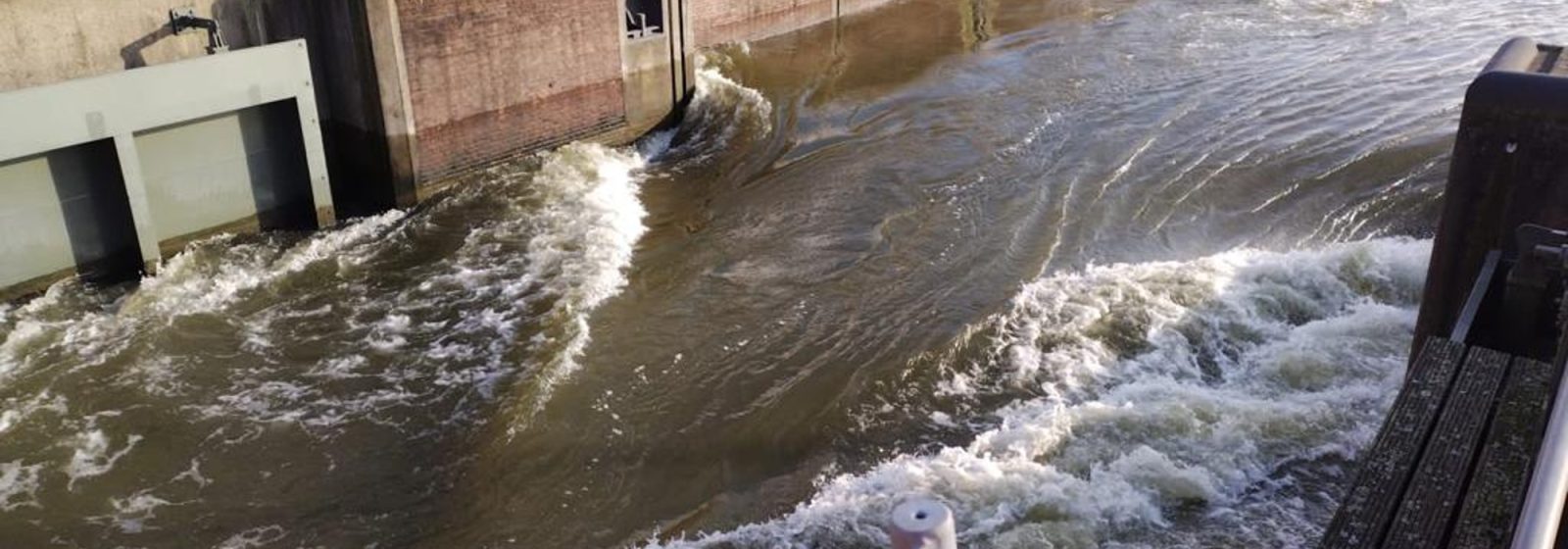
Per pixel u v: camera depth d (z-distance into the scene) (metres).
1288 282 14.53
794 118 22.33
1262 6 29.47
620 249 16.58
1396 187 17.73
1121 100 22.41
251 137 17.05
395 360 13.86
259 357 14.02
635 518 11.03
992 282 15.11
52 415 12.95
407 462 12.05
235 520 11.27
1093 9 29.78
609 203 18.19
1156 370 12.94
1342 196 17.61
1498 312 8.43
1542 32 26.14
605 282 15.52
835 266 15.91
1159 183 18.16
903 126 21.53
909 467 11.14
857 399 12.70
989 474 10.89
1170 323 13.73
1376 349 12.69
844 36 28.16
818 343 13.86
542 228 17.25
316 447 12.34
